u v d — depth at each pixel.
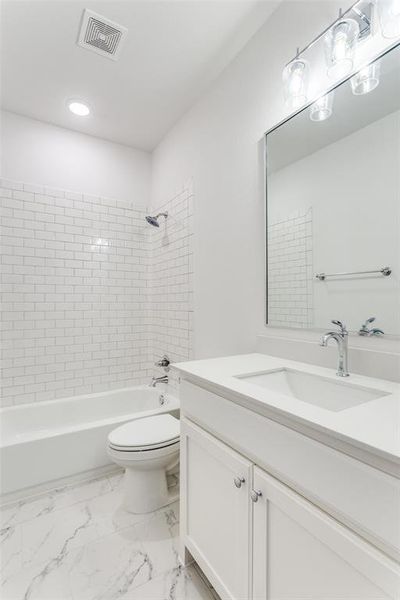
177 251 2.36
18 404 2.22
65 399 2.34
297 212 1.35
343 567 0.62
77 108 2.19
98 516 1.54
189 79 1.91
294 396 1.15
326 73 1.19
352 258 1.13
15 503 1.64
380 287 1.04
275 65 1.45
